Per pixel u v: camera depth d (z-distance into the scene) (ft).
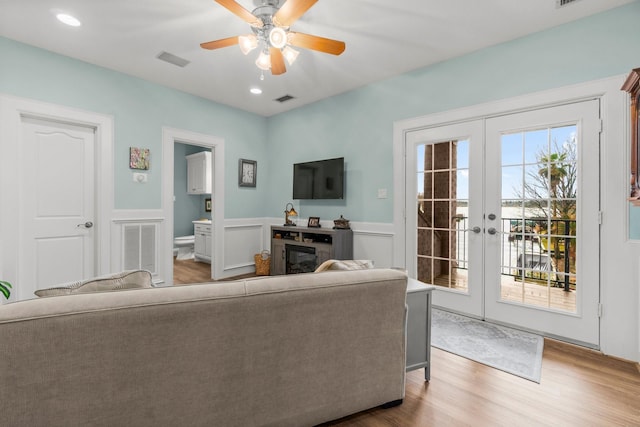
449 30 8.56
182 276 15.74
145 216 12.07
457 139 10.12
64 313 3.23
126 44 9.37
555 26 8.28
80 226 10.71
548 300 8.52
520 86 8.83
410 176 11.25
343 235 12.55
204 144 14.11
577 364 6.98
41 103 9.59
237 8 6.23
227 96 13.80
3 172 8.98
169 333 3.67
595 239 7.72
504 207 9.23
